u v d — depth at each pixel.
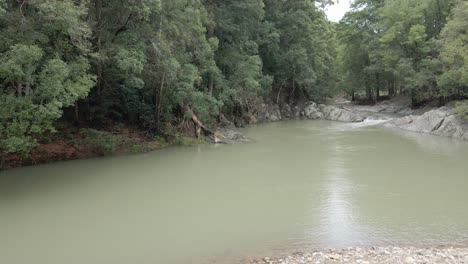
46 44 16.69
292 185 16.83
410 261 9.08
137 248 10.62
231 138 29.89
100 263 9.74
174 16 24.94
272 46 46.81
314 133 34.38
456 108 30.02
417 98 44.41
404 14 41.56
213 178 18.25
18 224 12.49
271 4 48.97
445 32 32.28
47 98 15.45
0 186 16.91
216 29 37.12
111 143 23.73
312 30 52.50
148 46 23.69
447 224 12.04
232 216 13.10
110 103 25.31
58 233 11.73
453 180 17.20
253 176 18.55
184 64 26.95
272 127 40.19
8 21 15.07
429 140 28.84
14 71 13.78
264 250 10.34
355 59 56.88
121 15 22.59
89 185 17.09
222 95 34.84
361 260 9.27
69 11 15.00
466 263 8.91
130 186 16.95
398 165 20.34
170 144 27.09
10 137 14.89
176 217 13.05
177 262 9.74
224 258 9.89
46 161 21.34
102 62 21.89
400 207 13.73
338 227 11.94
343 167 20.11
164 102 27.08
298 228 11.92
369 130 35.88
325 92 59.19
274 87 53.00
